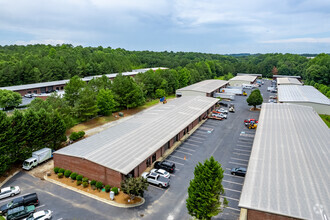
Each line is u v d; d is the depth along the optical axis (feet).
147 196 98.89
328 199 74.28
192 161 130.00
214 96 311.06
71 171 115.03
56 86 320.70
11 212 85.81
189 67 504.02
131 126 156.66
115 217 85.71
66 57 461.78
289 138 130.11
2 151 112.16
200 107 215.92
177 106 212.43
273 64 654.53
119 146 122.62
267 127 151.12
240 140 160.35
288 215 67.26
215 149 145.69
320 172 91.71
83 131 168.66
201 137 166.61
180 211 88.99
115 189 99.40
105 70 453.58
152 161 126.72
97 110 189.47
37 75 336.49
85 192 102.32
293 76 559.79
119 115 219.20
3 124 113.80
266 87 426.92
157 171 113.19
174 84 337.72
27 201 91.20
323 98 253.85
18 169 123.34
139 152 117.19
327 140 127.24
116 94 230.48
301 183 84.02
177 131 150.82
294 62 647.15
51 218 85.20
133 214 87.35
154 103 275.39
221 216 86.07
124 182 96.32
